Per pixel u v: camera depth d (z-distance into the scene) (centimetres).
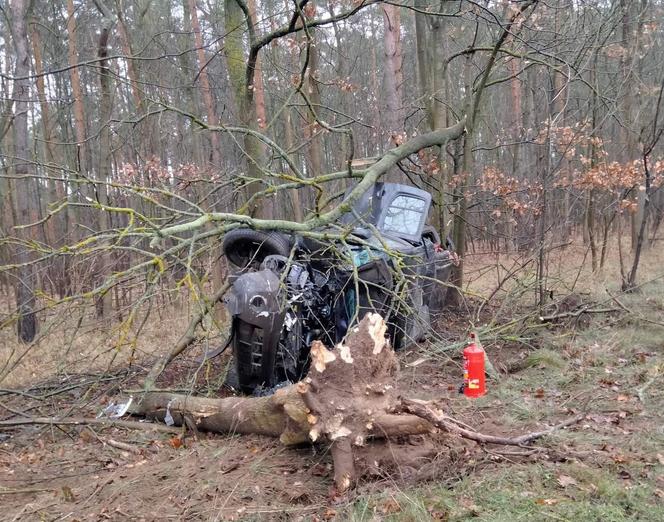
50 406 539
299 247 596
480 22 892
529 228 920
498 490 321
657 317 714
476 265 1116
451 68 1584
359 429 342
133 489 357
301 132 1442
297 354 523
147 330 761
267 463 381
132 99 1525
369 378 350
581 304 760
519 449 377
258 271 525
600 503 304
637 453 367
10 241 496
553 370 551
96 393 566
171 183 952
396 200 682
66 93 1577
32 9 1178
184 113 643
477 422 440
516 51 859
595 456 361
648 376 513
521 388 514
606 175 841
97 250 474
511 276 734
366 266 551
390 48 984
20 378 636
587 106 1023
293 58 1127
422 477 340
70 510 337
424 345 663
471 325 626
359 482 342
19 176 521
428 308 697
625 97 1076
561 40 802
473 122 880
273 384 509
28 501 355
